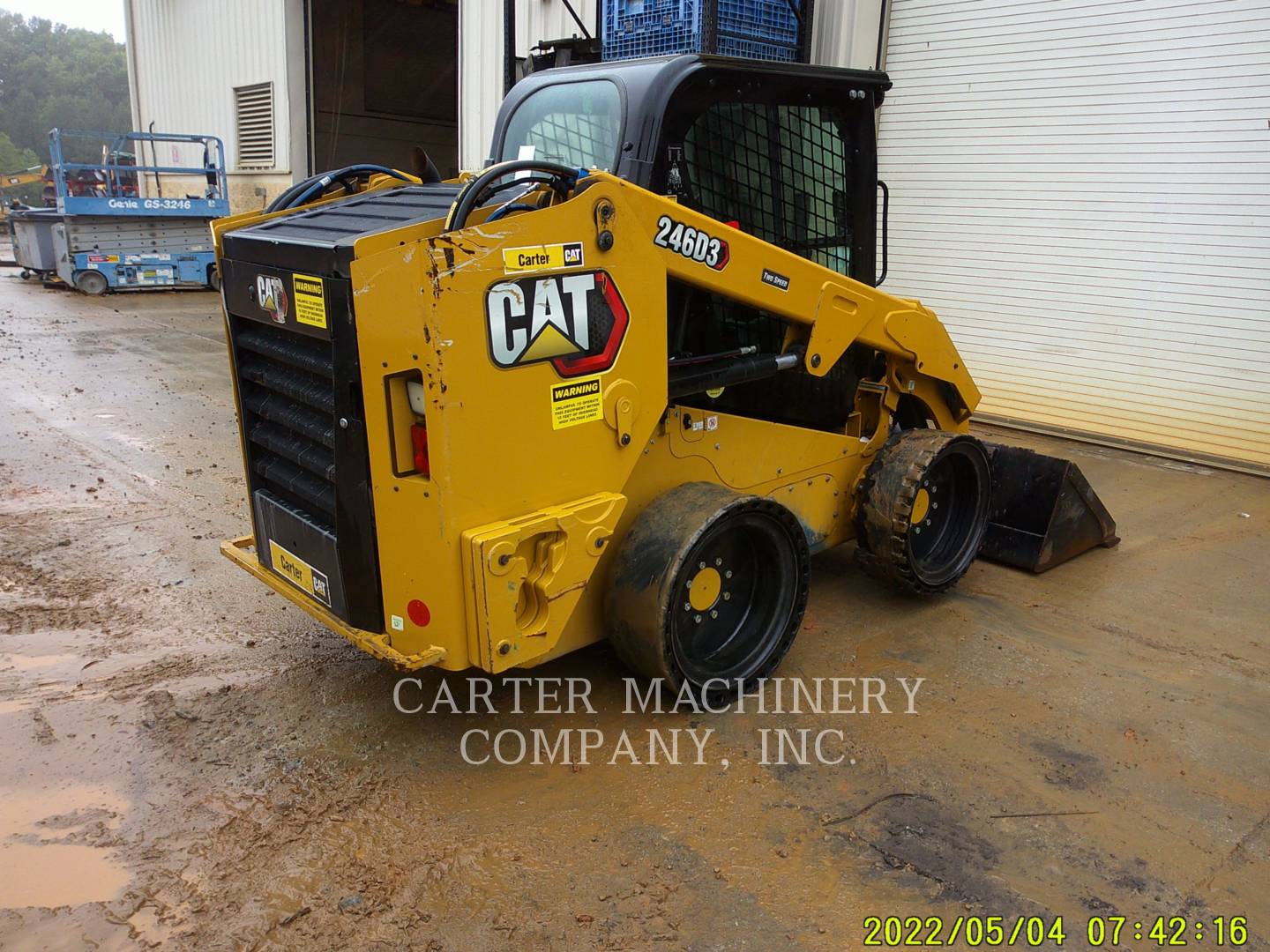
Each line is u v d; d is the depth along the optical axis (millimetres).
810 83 3346
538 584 2609
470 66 10266
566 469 2664
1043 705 3201
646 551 2889
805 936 2186
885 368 3969
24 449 5883
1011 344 6766
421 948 2125
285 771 2766
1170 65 5668
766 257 3090
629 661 3029
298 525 2875
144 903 2246
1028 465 4352
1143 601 4051
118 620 3689
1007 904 2301
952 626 3793
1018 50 6301
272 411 2893
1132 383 6234
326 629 3648
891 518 3662
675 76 2943
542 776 2768
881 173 7211
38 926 2170
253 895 2279
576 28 8852
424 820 2566
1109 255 6156
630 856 2438
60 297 13133
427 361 2309
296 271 2562
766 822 2582
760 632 3264
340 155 15305
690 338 3205
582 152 3250
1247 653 3592
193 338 10086
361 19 14898
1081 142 6129
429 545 2479
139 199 13312
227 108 15664
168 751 2850
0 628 3588
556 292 2508
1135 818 2623
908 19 6828
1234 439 5871
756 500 2982
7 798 2619
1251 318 5664
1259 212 5508
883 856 2455
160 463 5684
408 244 2256
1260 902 2326
